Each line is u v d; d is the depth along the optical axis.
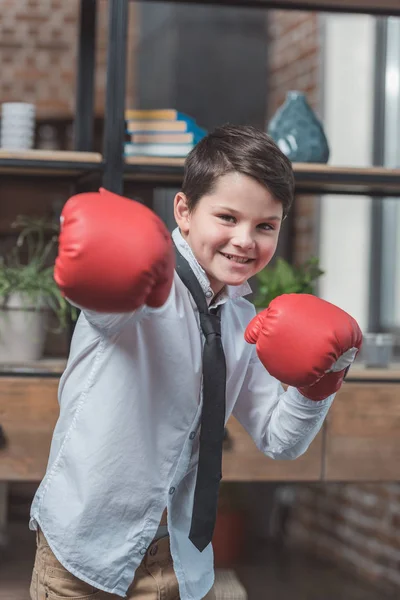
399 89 3.89
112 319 1.25
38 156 2.30
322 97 4.14
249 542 4.11
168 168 2.36
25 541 3.19
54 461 1.45
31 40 3.27
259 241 1.37
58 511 1.42
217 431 1.46
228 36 4.38
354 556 3.78
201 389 1.48
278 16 4.45
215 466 1.46
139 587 1.48
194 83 4.33
